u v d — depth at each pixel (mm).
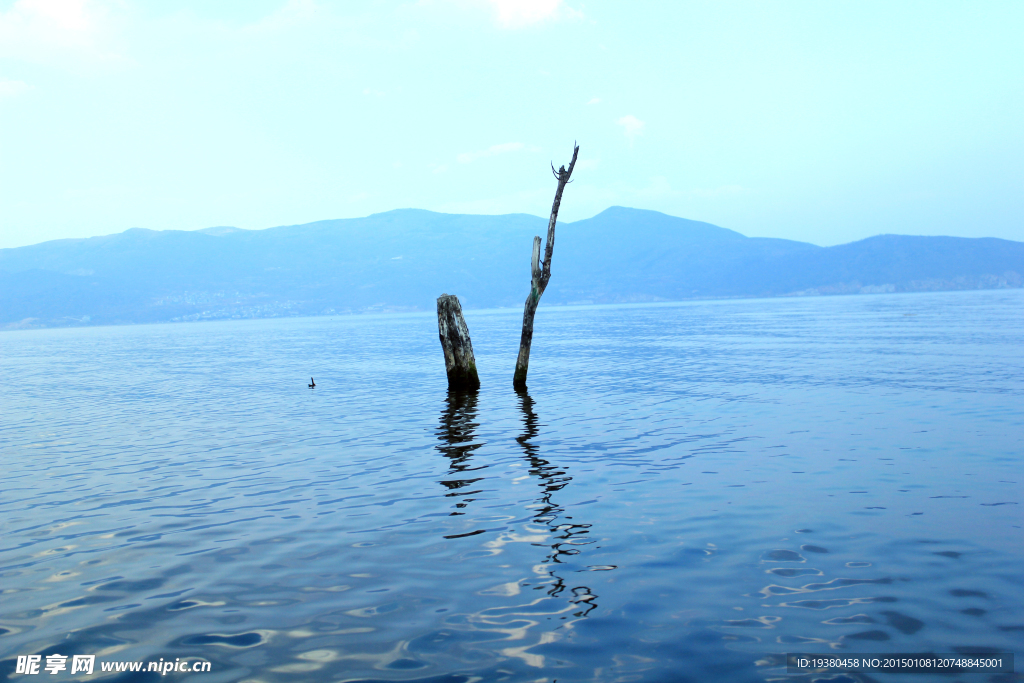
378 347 70562
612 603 6914
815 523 9406
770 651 5863
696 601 6914
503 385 30234
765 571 7672
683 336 70812
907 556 8023
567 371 36219
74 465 15531
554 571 7824
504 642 6133
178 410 25656
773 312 163625
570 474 12867
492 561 8211
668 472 12789
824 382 27094
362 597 7227
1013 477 11648
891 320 93000
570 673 5562
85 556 8844
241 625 6621
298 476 13516
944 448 14203
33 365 65375
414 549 8742
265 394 30250
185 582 7805
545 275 27766
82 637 6430
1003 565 7645
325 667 5758
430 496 11531
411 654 5949
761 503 10484
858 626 6285
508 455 14953
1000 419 17484
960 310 120938
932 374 28344
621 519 9836
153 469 14742
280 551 8836
